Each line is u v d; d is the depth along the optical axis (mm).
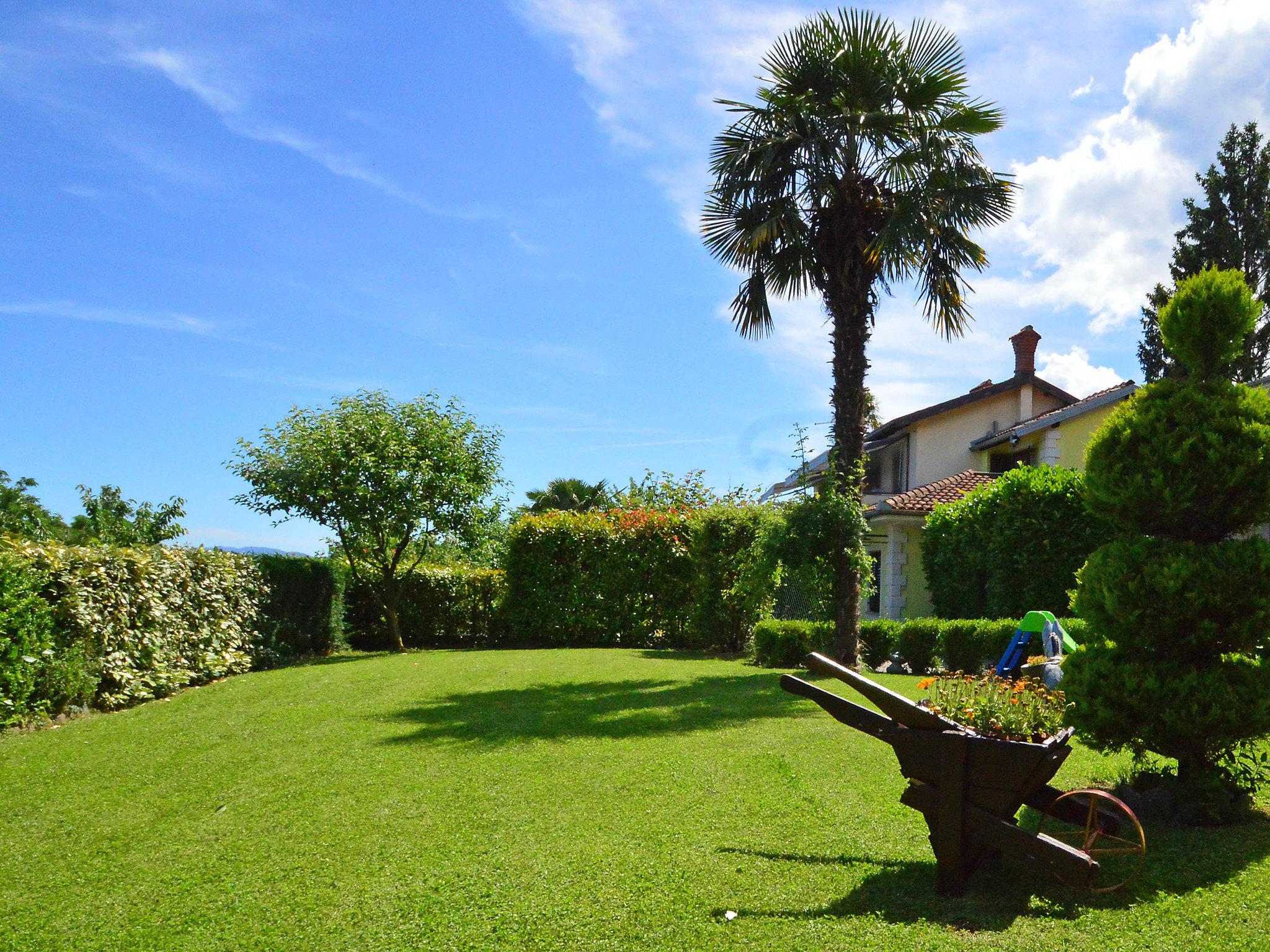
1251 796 4859
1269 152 27344
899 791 5102
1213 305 4941
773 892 3643
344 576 16094
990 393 21094
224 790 5316
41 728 7484
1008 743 3498
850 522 11594
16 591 7508
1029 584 12789
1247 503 4648
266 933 3314
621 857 4062
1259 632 4527
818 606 12062
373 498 15453
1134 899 3504
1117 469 4957
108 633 8758
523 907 3502
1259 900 3469
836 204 12156
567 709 8023
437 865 3984
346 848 4230
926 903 3516
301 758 6117
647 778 5430
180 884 3818
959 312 13039
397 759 6016
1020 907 3467
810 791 5113
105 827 4633
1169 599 4566
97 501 17859
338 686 9828
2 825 4699
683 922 3355
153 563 9781
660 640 16969
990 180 12180
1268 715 4406
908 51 12047
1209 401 4805
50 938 3301
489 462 16906
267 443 15609
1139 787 4957
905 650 11516
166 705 8859
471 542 16750
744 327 13539
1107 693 4727
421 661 12828
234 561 12258
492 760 5945
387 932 3309
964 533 14734
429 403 16328
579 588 17078
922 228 11555
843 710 3889
